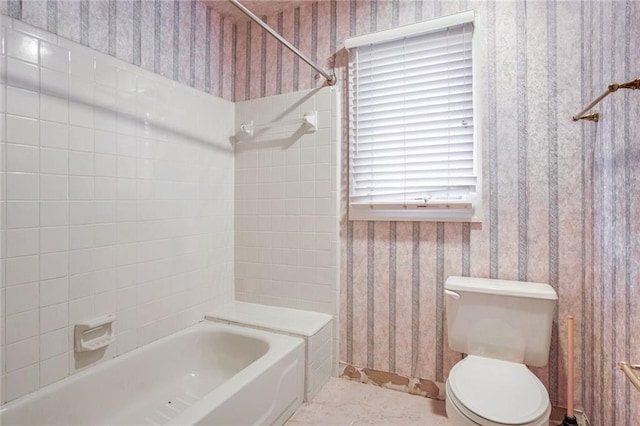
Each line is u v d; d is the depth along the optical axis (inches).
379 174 81.0
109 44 65.7
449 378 57.7
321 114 86.7
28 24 53.8
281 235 91.5
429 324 77.6
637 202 45.9
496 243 72.0
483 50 72.7
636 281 46.3
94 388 60.7
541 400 51.1
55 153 57.0
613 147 54.0
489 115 72.2
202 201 86.7
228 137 95.2
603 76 57.6
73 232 59.6
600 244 59.6
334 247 85.7
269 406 63.8
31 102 53.9
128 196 68.7
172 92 78.5
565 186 67.1
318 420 69.7
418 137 77.2
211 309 89.4
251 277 95.2
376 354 82.6
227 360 78.8
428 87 76.2
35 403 53.0
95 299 62.9
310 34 88.7
